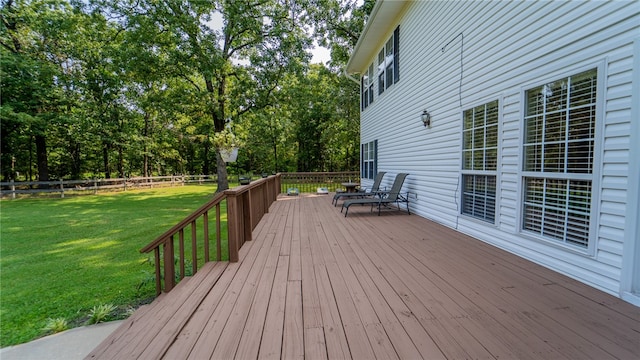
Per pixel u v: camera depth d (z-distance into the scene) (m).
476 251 3.39
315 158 23.44
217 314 2.01
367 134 10.16
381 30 7.61
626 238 2.10
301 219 5.72
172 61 10.86
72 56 14.42
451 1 4.50
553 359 1.48
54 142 17.28
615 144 2.16
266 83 12.55
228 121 12.95
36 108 13.71
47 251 5.11
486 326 1.80
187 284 2.53
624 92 2.09
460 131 4.29
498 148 3.43
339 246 3.72
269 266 3.00
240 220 3.75
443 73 4.77
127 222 7.65
